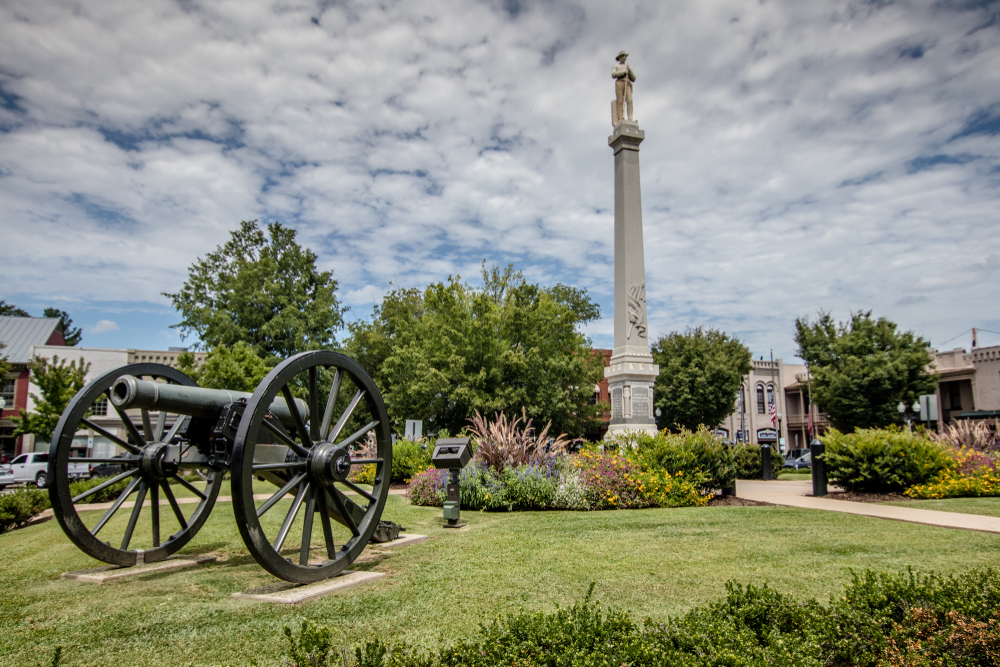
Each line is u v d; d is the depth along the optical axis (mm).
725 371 37156
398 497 12672
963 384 38594
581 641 3100
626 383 20047
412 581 5285
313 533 7863
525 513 9914
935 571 5570
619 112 22125
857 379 31234
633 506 10617
